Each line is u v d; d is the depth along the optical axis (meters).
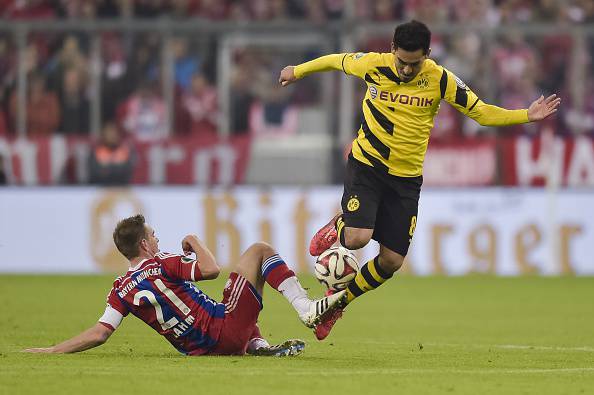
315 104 74.88
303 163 73.88
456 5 80.12
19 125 74.50
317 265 31.14
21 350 32.47
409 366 30.14
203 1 80.75
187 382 25.62
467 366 30.47
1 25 74.12
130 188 72.88
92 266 73.06
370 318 49.34
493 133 74.69
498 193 72.69
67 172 73.75
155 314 30.05
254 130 75.12
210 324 30.25
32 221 73.19
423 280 70.25
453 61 74.62
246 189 72.81
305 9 79.31
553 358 33.22
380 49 73.56
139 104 74.50
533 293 61.84
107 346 34.81
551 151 73.31
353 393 24.41
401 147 31.30
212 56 74.81
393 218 31.61
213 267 29.58
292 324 45.53
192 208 72.69
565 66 74.25
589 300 57.94
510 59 74.31
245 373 27.17
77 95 74.38
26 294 58.53
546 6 80.00
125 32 74.38
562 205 72.56
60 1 80.56
